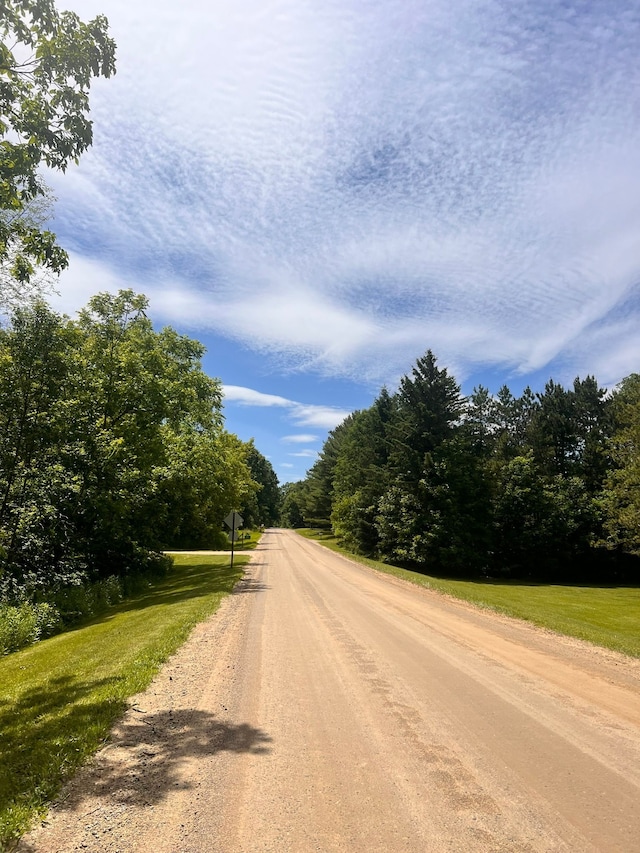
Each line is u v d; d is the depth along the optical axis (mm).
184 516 38812
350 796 4020
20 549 17359
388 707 6145
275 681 7176
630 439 30703
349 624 11539
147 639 9836
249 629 10891
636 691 6891
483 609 14422
